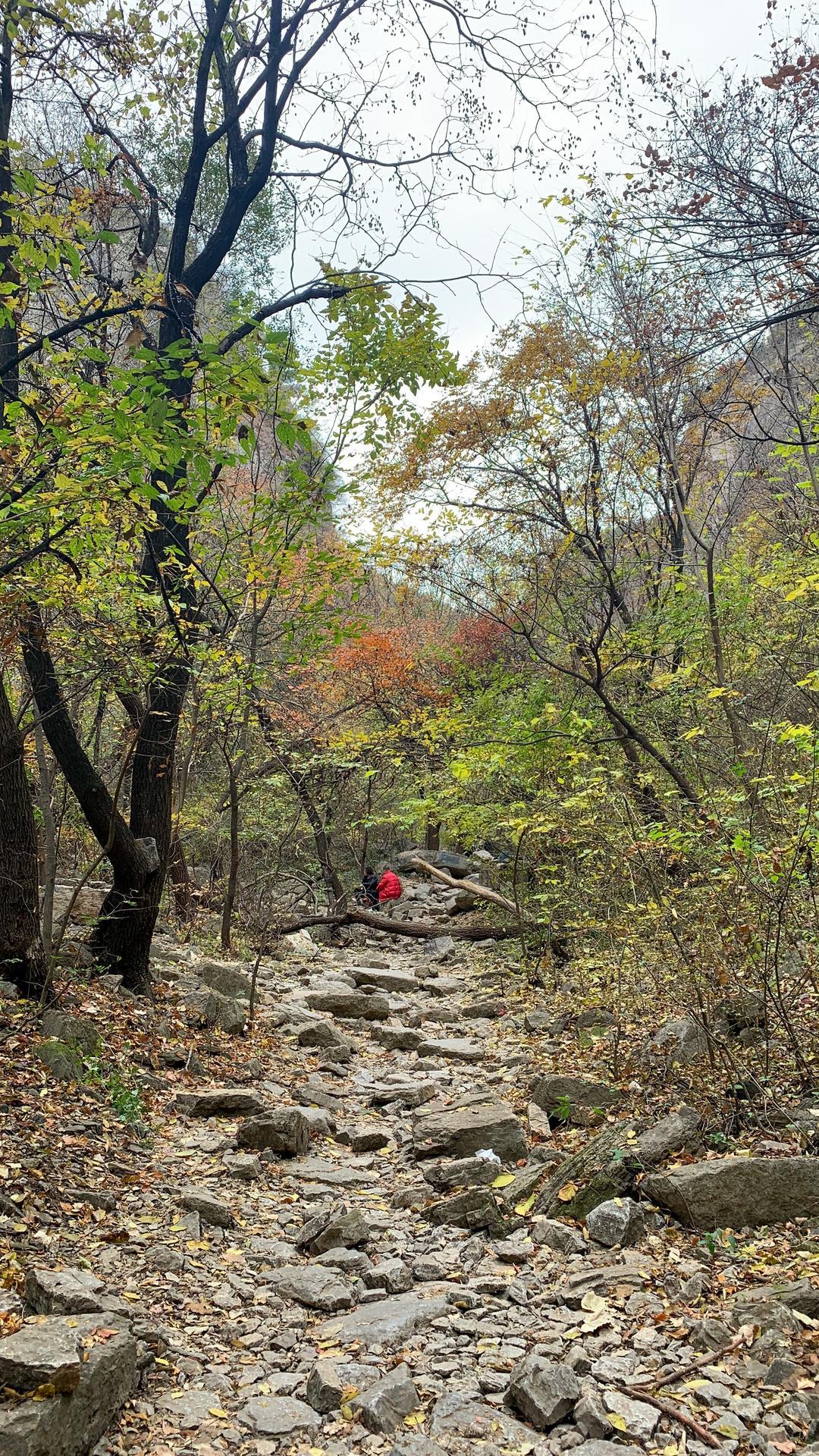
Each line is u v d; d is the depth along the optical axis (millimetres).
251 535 9648
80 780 8766
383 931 17531
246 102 9641
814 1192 4941
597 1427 3479
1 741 7777
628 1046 7707
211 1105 7246
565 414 11609
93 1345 3504
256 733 14461
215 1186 5973
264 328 5688
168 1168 6094
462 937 16172
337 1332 4285
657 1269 4637
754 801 7242
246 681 11422
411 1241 5395
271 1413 3648
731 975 6336
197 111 9203
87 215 7941
